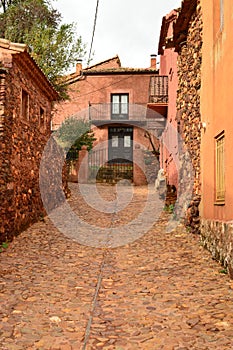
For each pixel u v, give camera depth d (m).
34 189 11.62
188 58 10.50
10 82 9.12
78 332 4.40
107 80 27.94
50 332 4.40
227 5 7.01
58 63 19.61
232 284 5.97
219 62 7.53
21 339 4.22
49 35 19.80
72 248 8.79
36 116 11.84
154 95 17.23
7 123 9.01
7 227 9.03
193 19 9.80
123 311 5.02
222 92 7.32
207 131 8.50
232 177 6.62
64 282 6.27
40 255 8.09
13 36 19.84
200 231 8.98
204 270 6.75
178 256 7.78
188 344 4.06
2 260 7.62
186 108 10.68
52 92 13.18
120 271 6.92
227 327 4.45
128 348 4.00
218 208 7.56
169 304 5.23
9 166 9.09
